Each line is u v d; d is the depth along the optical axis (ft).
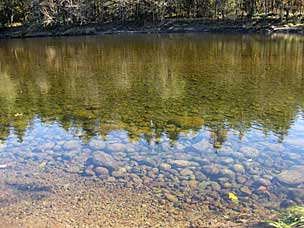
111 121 39.37
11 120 40.63
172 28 221.25
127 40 167.32
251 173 25.61
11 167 27.20
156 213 20.40
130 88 57.47
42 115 42.52
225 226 18.88
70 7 239.09
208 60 90.12
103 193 22.86
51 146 31.76
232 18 226.38
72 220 19.86
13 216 20.35
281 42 136.05
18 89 59.72
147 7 243.19
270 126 36.40
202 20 228.84
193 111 42.75
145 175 25.48
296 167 26.35
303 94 50.08
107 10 248.11
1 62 100.12
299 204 20.94
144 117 40.68
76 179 24.93
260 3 242.17
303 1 225.35
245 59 89.86
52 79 68.90
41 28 231.50
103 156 28.81
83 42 164.86
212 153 29.60
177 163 27.58
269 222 18.97
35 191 23.24
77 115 42.19
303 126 36.22
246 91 52.85
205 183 24.12
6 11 242.17
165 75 69.26
